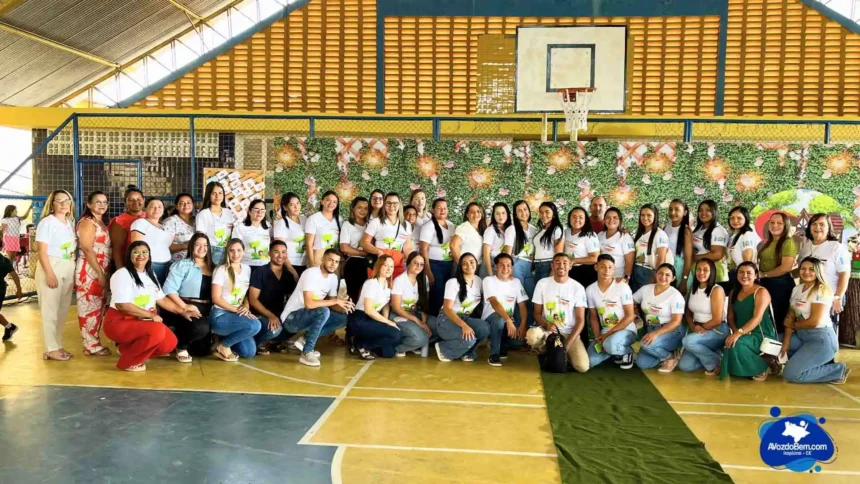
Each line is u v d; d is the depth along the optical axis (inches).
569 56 369.1
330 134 485.4
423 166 321.7
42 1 419.2
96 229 234.5
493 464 139.3
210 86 503.8
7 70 473.4
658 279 229.8
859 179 299.6
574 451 146.3
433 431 159.8
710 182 309.6
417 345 242.4
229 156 500.7
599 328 237.0
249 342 235.0
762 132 455.5
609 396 193.8
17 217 412.2
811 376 212.2
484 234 262.1
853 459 143.6
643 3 469.4
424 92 484.1
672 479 131.0
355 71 490.3
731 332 223.1
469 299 238.7
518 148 317.7
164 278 240.2
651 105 471.8
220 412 171.3
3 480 126.9
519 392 197.5
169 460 138.3
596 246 251.9
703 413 177.2
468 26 478.6
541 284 236.8
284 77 496.4
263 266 242.4
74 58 487.2
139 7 460.4
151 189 504.1
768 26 462.9
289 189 326.6
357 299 265.3
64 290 229.5
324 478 130.5
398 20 484.7
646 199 312.8
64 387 192.5
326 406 178.9
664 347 226.7
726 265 259.6
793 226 302.7
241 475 131.3
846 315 275.1
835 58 459.5
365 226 266.2
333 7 490.6
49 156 514.3
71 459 138.0
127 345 216.2
